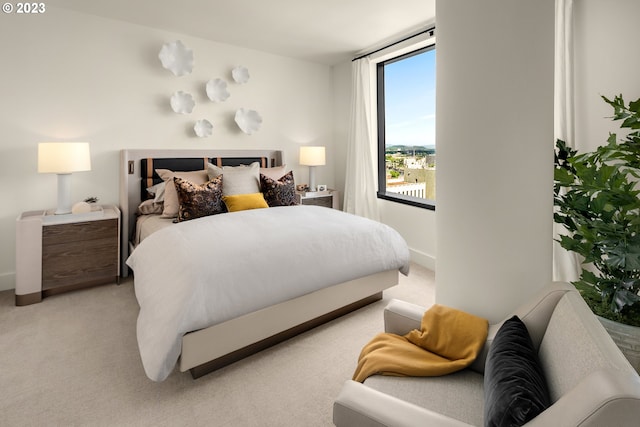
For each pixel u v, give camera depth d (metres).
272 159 4.36
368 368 1.18
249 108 4.18
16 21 2.83
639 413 0.53
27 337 2.14
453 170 1.47
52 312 2.49
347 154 4.48
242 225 2.32
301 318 2.10
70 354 1.97
